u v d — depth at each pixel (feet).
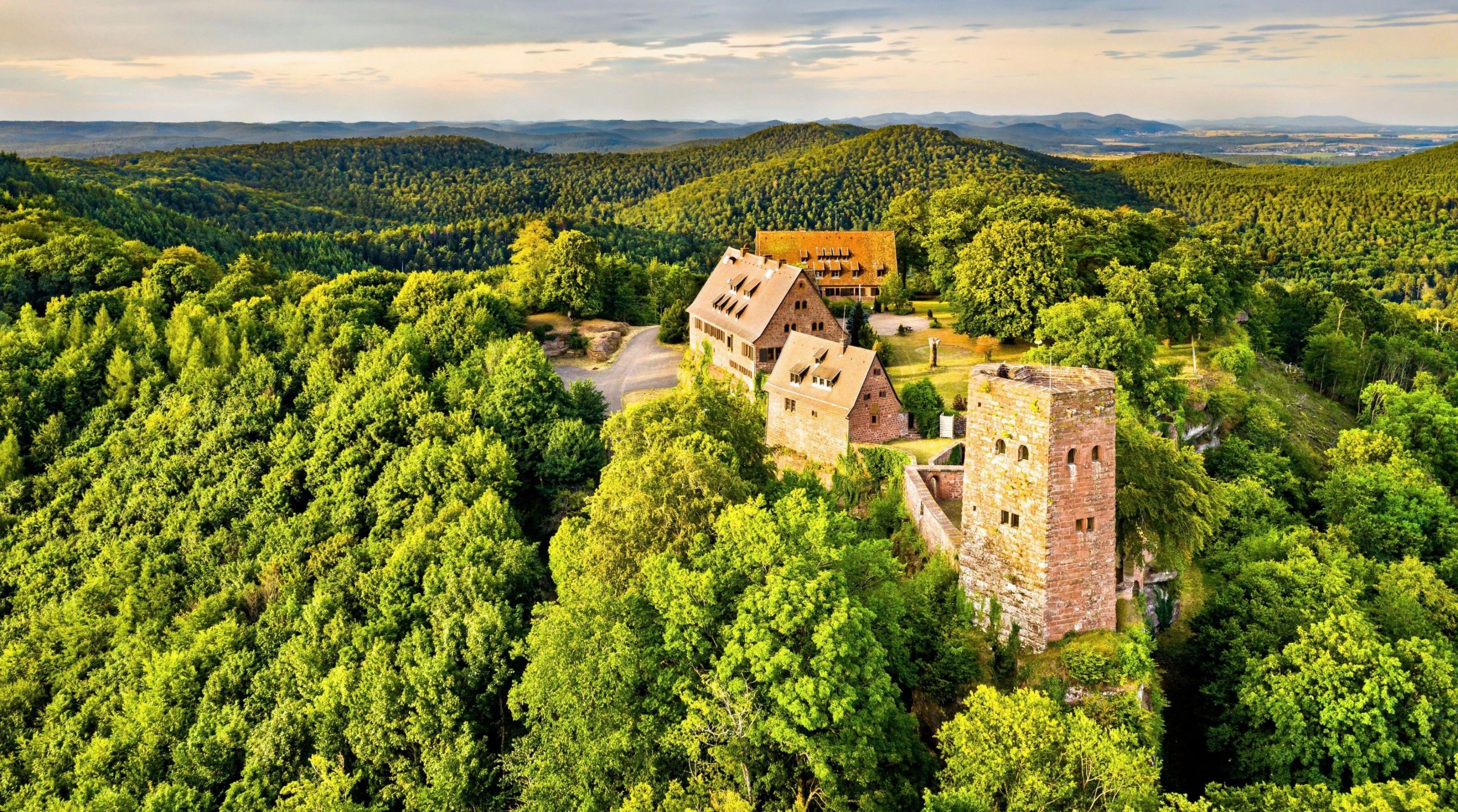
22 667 239.09
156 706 202.90
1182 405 263.29
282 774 177.78
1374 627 171.01
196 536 274.77
